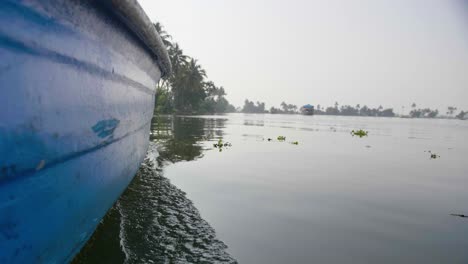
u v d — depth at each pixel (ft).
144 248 8.28
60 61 4.28
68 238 5.21
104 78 6.04
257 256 8.20
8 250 3.53
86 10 4.81
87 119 5.29
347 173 19.83
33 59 3.68
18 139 3.48
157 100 143.13
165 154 24.41
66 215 4.89
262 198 13.60
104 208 7.27
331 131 65.31
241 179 17.03
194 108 216.33
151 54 9.72
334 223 10.82
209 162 21.86
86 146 5.32
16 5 3.32
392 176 19.22
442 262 8.14
